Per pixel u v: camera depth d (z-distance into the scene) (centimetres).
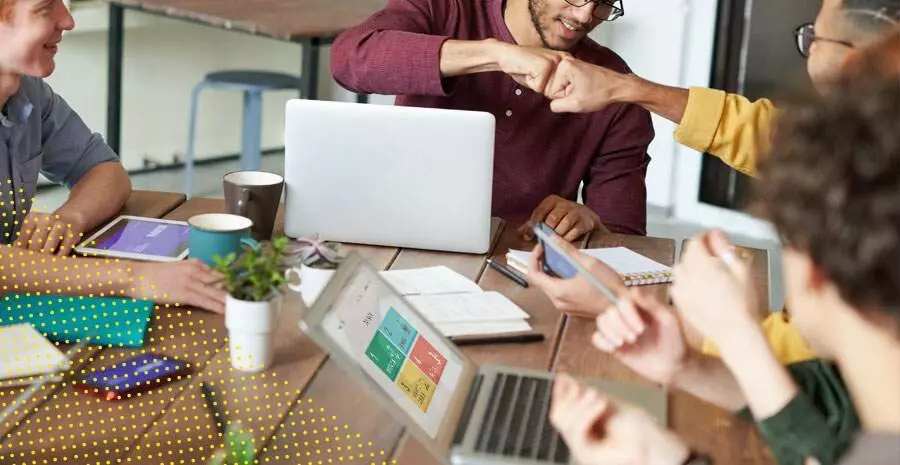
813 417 101
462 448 128
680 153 458
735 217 449
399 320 144
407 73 219
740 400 134
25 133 212
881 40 92
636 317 128
